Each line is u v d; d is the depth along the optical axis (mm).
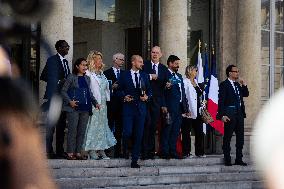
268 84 28250
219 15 26547
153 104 19766
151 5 25078
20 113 1402
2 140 1361
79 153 18656
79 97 18312
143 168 19453
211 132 25641
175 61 20609
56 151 18672
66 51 18266
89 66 18969
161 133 20703
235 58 26656
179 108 20641
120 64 20109
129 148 21078
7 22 1559
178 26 24047
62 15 20281
